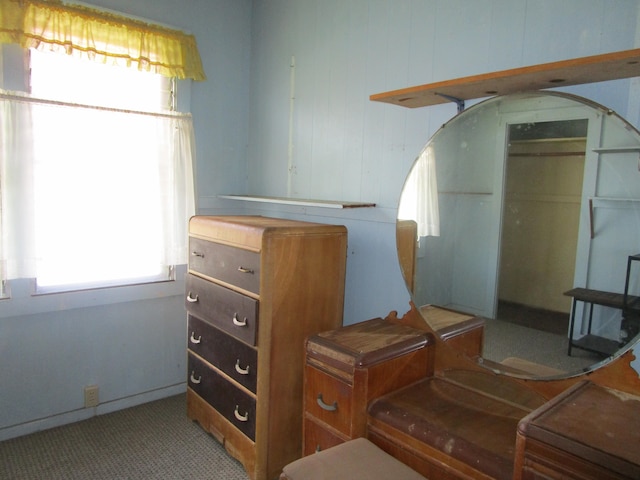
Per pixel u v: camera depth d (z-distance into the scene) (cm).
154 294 266
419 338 171
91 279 244
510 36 163
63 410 243
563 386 137
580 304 133
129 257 254
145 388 271
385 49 207
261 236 183
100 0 232
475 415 145
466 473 126
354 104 223
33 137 217
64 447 222
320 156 244
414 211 178
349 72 225
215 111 283
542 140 142
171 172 260
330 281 207
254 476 194
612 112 126
